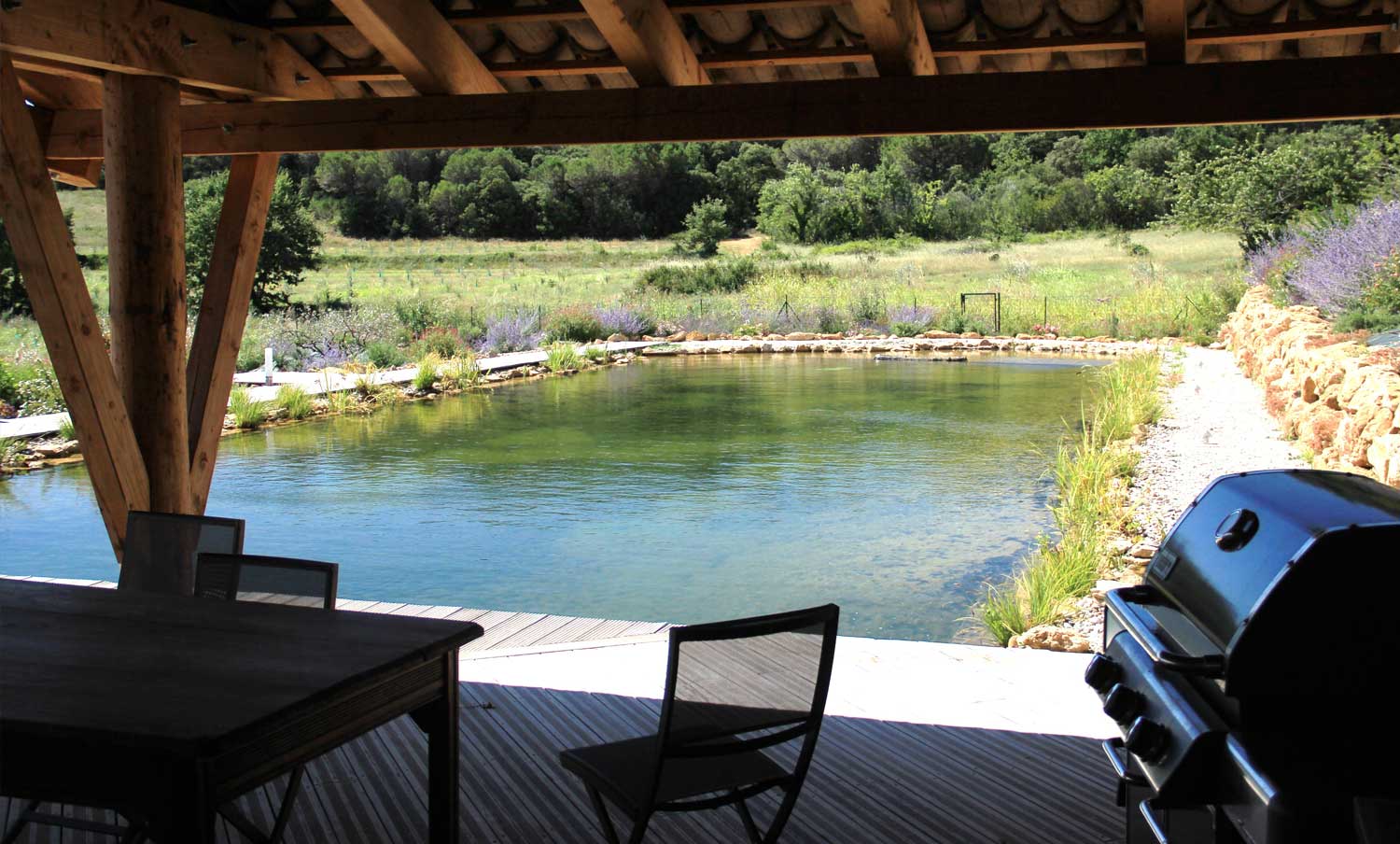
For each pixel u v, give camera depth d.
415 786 3.25
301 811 3.09
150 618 2.51
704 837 2.98
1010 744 3.57
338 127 5.22
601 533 7.39
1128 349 19.69
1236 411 10.94
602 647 4.59
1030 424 11.84
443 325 20.78
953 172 52.69
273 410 12.73
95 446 4.64
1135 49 5.41
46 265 4.39
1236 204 23.83
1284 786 1.66
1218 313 19.81
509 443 11.14
